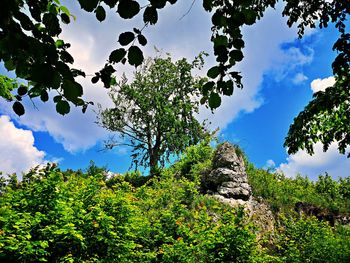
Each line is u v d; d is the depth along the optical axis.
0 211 5.46
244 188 13.32
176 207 9.41
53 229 5.93
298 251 10.21
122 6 1.59
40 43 1.60
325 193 18.31
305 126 8.53
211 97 2.12
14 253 5.25
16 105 2.08
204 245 7.90
